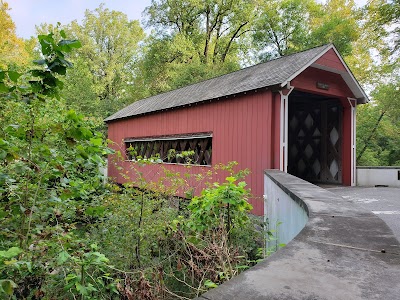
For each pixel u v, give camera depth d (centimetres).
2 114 279
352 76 771
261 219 566
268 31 2364
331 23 1948
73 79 1970
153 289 254
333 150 866
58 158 240
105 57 2841
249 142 714
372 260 122
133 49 2966
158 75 2566
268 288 95
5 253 160
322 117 895
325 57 723
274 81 663
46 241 219
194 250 267
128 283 241
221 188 321
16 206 225
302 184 347
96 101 2117
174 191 443
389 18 1405
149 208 370
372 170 834
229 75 1025
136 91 2673
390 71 1662
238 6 2523
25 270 205
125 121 1292
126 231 349
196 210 334
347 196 609
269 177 500
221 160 789
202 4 2578
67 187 282
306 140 948
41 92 213
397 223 361
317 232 162
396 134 1783
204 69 2186
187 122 926
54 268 221
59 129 225
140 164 382
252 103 710
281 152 648
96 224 362
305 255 127
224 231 291
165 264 300
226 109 782
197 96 930
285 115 659
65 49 198
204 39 2658
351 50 1908
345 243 144
